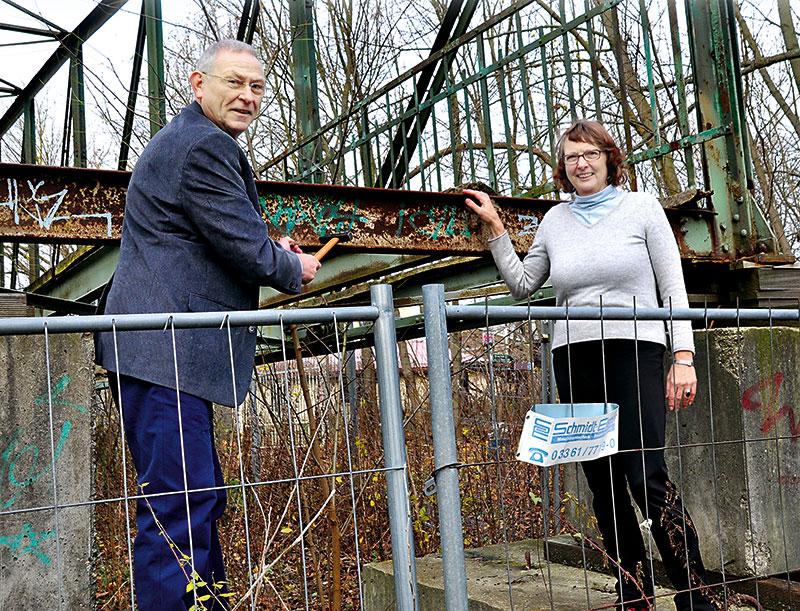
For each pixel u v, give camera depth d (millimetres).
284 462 5293
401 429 2492
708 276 4871
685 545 3102
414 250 4230
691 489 4125
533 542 5125
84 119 7418
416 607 2449
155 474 2559
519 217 4473
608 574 4355
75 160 7387
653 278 3359
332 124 7219
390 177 6922
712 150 4609
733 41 4594
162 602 2477
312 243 3998
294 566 5461
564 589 4074
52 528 3344
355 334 6941
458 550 2486
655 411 3172
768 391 4000
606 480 3389
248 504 5473
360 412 7176
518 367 7559
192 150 2639
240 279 2771
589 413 2783
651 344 3236
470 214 4395
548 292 5793
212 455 2701
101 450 6051
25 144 8625
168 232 2682
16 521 3289
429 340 2521
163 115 6715
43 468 3338
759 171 9859
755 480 3902
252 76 2850
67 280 6523
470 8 6801
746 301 4637
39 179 3492
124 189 3658
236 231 2643
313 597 5156
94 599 3406
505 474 6523
